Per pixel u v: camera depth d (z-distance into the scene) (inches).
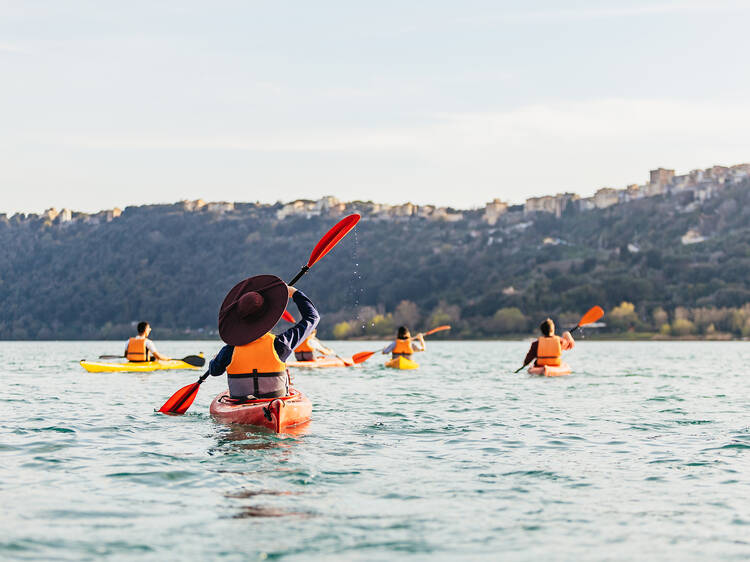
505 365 1167.0
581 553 191.8
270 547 193.9
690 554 191.3
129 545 194.1
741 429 393.4
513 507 232.8
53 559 183.5
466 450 325.4
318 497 242.4
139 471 276.5
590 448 333.4
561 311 5438.0
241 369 376.8
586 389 647.1
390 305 6939.0
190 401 436.8
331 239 447.5
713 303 5315.0
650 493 250.5
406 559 186.4
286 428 370.6
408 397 558.3
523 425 404.2
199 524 212.2
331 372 862.5
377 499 240.7
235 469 280.8
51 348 3179.1
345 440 346.9
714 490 255.0
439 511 227.8
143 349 869.8
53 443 333.4
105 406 485.1
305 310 393.4
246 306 372.5
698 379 816.9
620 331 5152.6
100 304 7578.7
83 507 228.4
